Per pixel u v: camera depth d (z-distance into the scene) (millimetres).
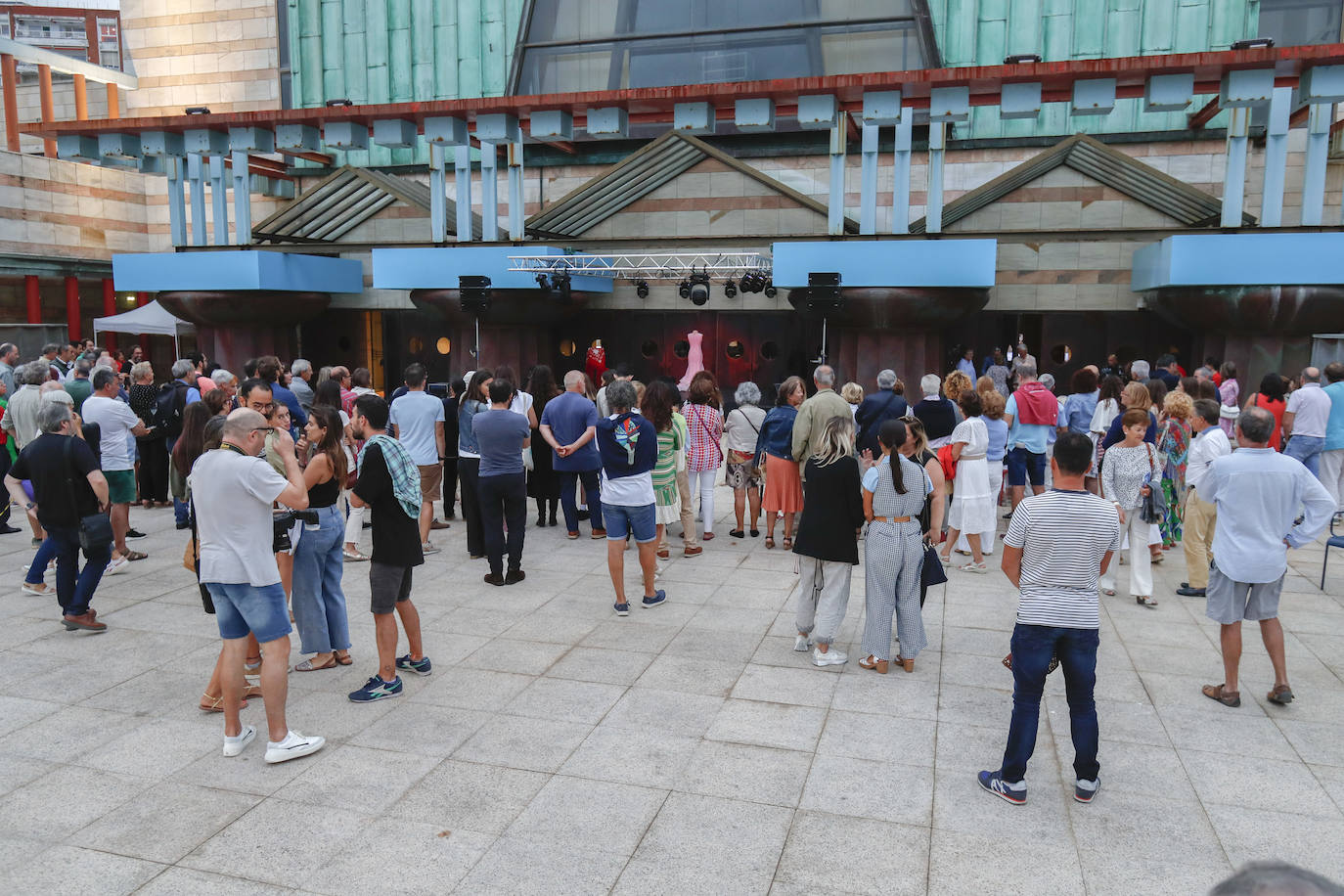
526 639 6961
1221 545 5594
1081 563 4410
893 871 3971
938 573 6293
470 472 9094
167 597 8055
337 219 19266
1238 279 13273
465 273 16531
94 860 4070
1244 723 5449
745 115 13359
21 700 5832
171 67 24422
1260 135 17344
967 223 17469
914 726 5422
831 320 15852
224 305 17766
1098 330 17656
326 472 6016
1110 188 16766
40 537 10062
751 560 9336
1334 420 10078
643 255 17703
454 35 21953
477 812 4469
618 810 4480
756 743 5195
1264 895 1270
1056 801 4555
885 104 13008
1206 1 18016
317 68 22875
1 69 22516
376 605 5770
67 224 21844
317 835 4266
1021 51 18922
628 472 7367
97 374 8758
